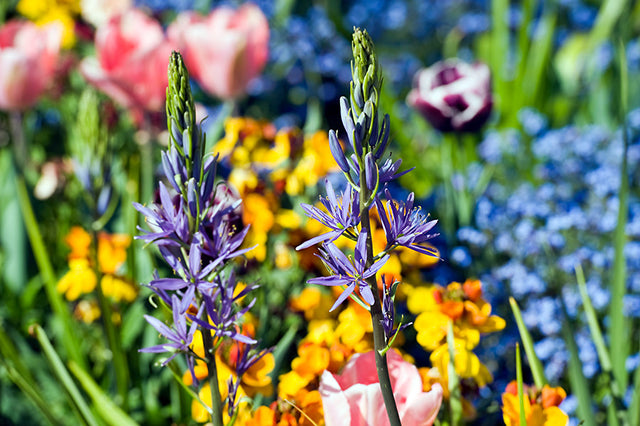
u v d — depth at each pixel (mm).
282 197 790
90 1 1021
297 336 721
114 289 750
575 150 913
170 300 474
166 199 451
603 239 847
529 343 631
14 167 892
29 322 810
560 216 831
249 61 857
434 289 654
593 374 732
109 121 906
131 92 834
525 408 568
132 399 742
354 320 653
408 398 539
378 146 435
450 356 614
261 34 856
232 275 475
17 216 870
